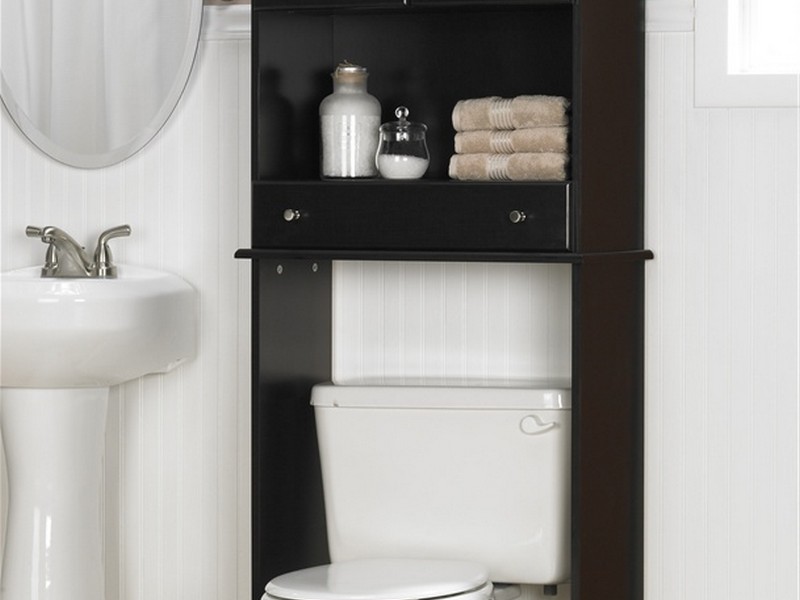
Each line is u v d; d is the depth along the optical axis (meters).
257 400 2.81
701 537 3.01
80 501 3.05
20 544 3.03
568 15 2.96
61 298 2.87
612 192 2.82
